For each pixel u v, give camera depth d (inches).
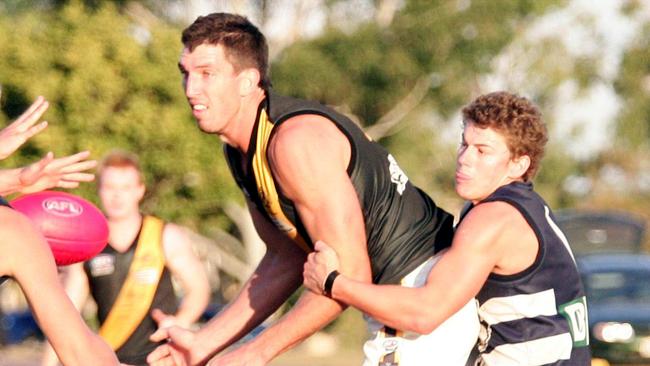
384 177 761.0
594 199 5216.5
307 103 755.4
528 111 753.6
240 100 755.4
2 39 3014.3
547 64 4291.3
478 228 729.0
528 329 746.2
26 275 621.9
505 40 3932.1
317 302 737.0
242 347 764.0
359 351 3496.6
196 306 1139.9
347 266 726.5
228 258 3846.0
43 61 3011.8
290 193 738.2
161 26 3218.5
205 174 3164.4
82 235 805.9
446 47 3843.5
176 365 843.4
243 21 763.4
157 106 3078.2
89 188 2706.7
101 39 3056.1
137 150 3065.9
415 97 3956.7
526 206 741.3
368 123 3993.6
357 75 3814.0
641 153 5265.8
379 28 3801.7
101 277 1116.5
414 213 772.0
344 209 725.9
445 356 753.0
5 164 2869.1
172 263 1135.6
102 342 641.0
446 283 721.6
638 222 2982.3
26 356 2492.6
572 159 4726.9
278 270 848.9
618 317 1844.2
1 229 621.6
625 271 1974.7
